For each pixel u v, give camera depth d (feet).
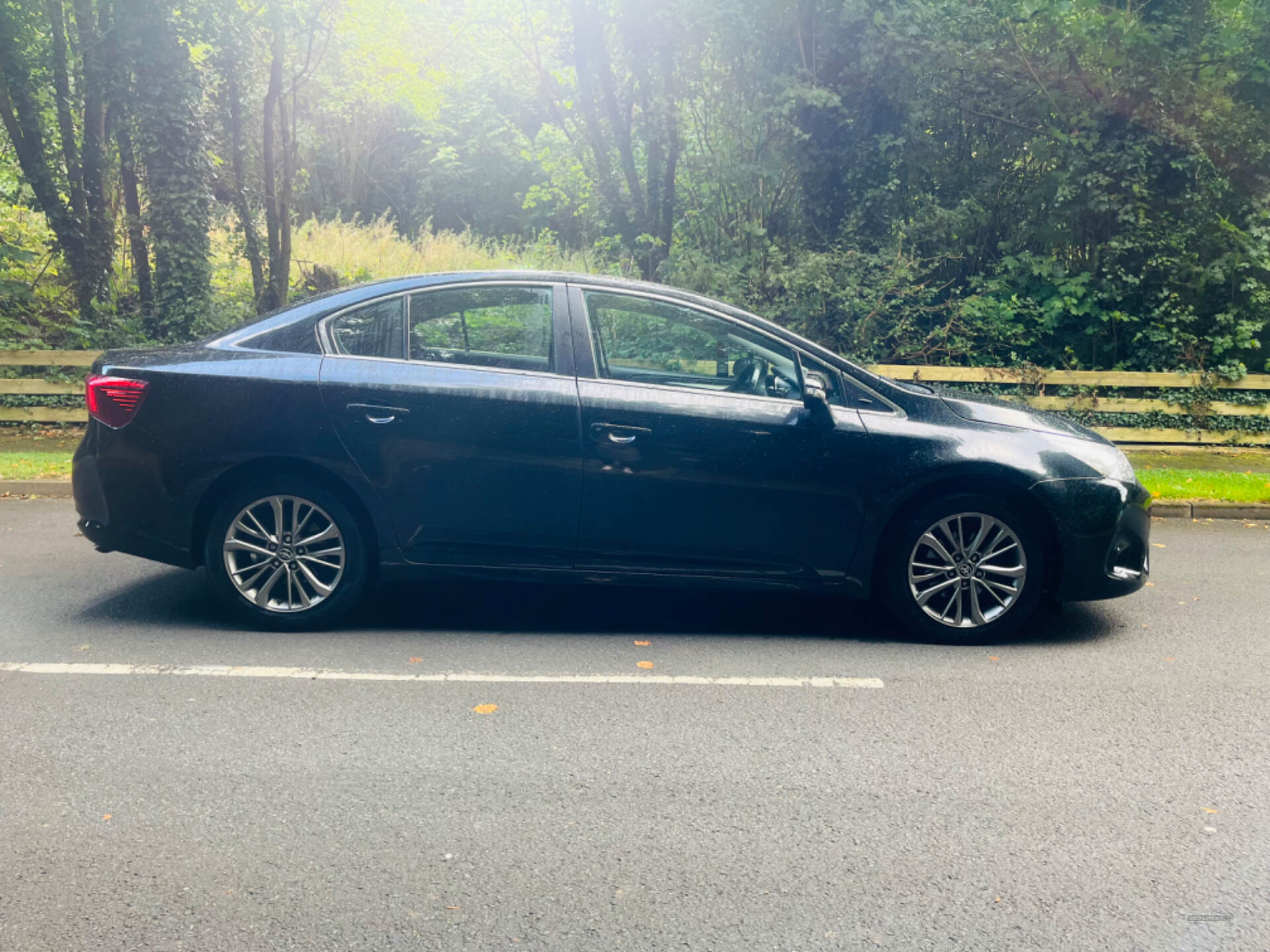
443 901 9.61
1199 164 46.21
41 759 12.54
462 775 12.33
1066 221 48.26
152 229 48.96
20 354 42.88
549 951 8.87
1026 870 10.37
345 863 10.25
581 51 52.60
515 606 20.04
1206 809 11.82
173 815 11.18
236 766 12.46
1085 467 18.13
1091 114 47.85
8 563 22.49
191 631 17.80
